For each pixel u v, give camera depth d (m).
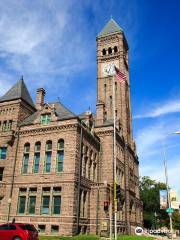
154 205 98.12
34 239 26.22
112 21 78.75
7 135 45.69
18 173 42.81
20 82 52.09
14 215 40.44
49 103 48.31
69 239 31.30
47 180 40.47
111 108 65.94
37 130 43.97
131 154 65.81
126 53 79.06
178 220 101.50
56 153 41.53
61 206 38.28
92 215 42.91
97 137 50.72
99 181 48.50
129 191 57.53
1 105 49.16
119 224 49.03
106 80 70.06
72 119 42.16
